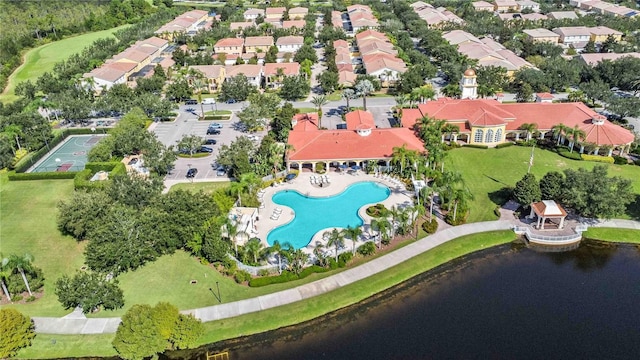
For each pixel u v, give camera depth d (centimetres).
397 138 12281
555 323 7512
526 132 13425
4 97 18625
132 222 8638
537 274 8594
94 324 7569
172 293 8119
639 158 12319
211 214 9175
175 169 12400
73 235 9800
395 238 9406
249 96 15938
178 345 7075
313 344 7188
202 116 15938
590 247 9294
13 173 12225
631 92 17288
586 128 12812
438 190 9638
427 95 15188
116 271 8381
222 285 8281
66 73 18988
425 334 7300
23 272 8169
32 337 7325
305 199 10725
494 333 7319
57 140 14538
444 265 8812
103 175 11900
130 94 16750
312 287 8175
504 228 9662
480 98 15325
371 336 7294
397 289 8238
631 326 7462
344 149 11975
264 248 8838
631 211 10169
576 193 9519
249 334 7375
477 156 12756
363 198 10762
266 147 12069
